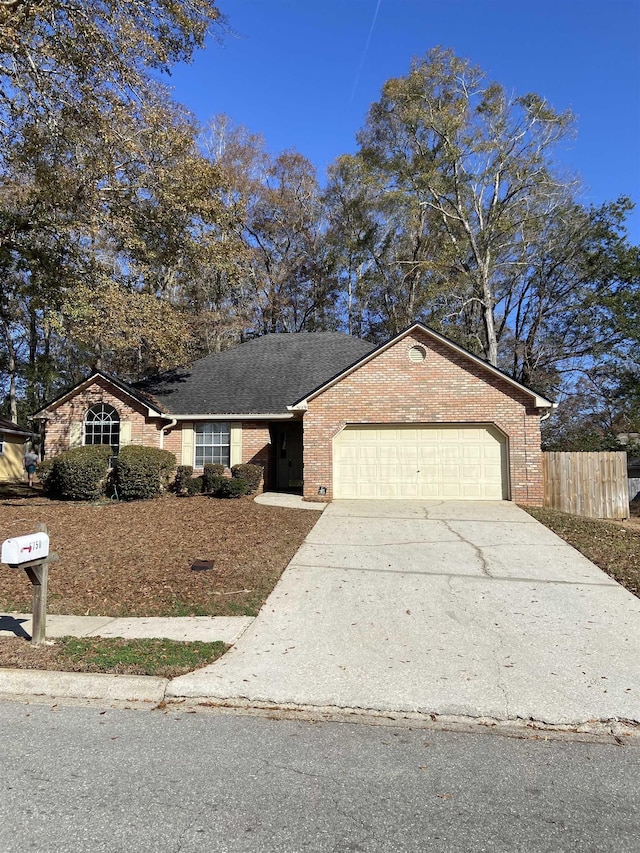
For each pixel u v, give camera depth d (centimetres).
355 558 888
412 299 3098
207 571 803
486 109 2734
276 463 1844
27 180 1571
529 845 268
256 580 764
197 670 488
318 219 3738
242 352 2175
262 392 1855
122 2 1209
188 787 317
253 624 612
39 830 275
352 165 3284
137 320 1636
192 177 1627
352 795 311
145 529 1102
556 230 2816
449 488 1471
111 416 1786
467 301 2784
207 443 1797
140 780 324
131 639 558
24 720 409
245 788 316
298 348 2147
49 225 1512
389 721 413
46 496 1678
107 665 490
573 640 567
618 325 2606
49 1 1147
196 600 690
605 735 396
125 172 1547
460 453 1474
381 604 678
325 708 432
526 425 1435
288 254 3756
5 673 473
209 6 1307
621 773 341
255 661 511
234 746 370
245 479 1634
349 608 663
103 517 1252
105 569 820
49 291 1597
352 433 1510
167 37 1335
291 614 644
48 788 314
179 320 1798
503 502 1421
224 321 3078
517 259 2970
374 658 520
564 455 1477
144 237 1736
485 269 2778
